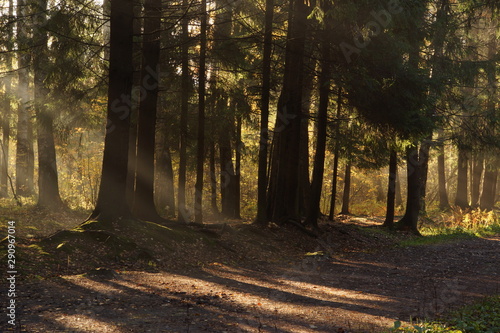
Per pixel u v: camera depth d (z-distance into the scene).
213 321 6.56
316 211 18.02
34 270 8.95
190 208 24.73
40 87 17.61
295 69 16.81
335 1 14.45
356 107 17.08
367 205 36.78
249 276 10.43
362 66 15.51
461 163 29.86
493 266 12.86
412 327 6.23
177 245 12.12
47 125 16.66
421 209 26.61
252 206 30.72
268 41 15.87
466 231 22.28
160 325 6.25
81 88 16.92
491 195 29.83
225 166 25.45
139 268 10.21
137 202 13.71
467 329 5.99
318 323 6.67
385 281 10.45
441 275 11.38
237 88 19.19
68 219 16.61
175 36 17.11
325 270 11.83
